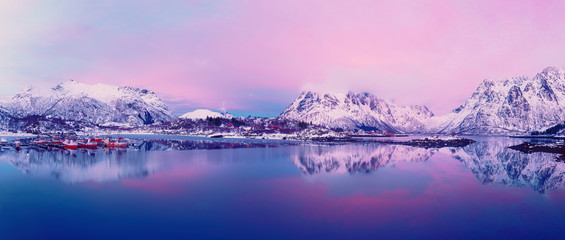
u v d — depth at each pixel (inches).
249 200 1856.5
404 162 3846.0
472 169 3250.5
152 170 2960.1
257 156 4340.6
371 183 2399.1
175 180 2455.7
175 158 4001.0
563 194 2060.8
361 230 1389.0
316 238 1298.0
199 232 1355.8
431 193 2069.4
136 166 3238.2
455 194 2044.8
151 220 1499.8
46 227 1408.7
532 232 1366.9
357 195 1998.0
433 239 1294.3
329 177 2664.9
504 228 1414.9
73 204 1754.4
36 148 5708.7
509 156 4766.2
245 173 2815.0
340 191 2110.0
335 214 1603.1
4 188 2143.2
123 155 4407.0
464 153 5334.6
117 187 2183.8
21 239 1286.9
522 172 3097.9
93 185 2253.9
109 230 1376.7
